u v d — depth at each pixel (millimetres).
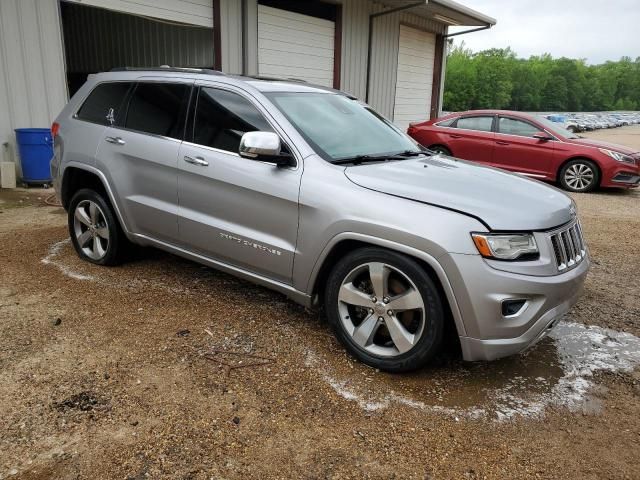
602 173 10031
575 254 3312
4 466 2344
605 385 3244
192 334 3613
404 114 16641
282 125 3594
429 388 3105
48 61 8109
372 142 3992
